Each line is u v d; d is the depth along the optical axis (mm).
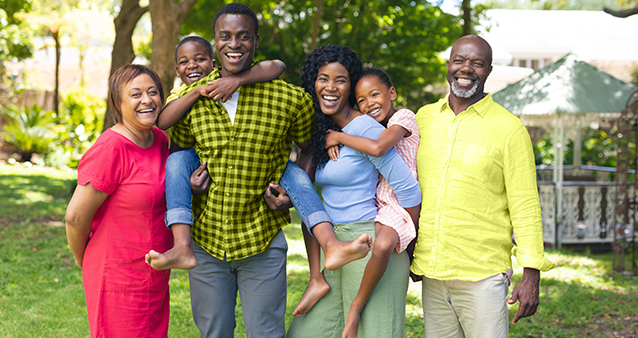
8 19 15273
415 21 13797
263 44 14078
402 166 2627
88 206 2488
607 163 13211
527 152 2650
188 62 3805
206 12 13625
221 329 2799
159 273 2656
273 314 2807
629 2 10578
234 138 2617
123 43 10547
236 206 2654
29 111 17953
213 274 2746
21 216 9320
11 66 23453
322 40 14477
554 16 22422
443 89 17484
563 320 5133
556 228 8836
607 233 8836
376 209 2730
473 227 2672
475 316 2680
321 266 2840
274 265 2775
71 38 27219
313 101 2787
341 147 2701
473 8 13133
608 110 8508
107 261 2561
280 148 2766
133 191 2543
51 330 4441
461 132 2729
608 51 15766
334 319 2826
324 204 2844
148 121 2547
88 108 20016
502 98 10031
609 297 5941
